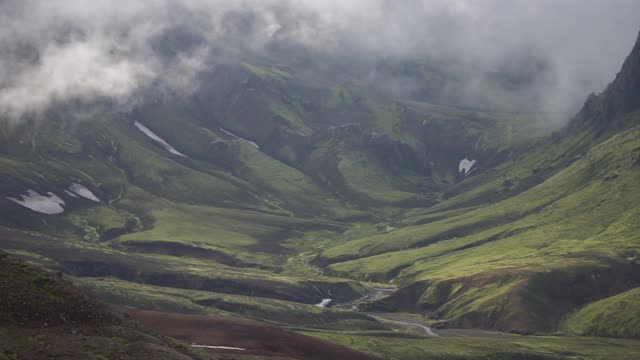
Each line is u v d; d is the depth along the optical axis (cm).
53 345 11925
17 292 12788
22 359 11325
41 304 12812
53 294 13262
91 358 11831
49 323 12600
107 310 13850
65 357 11650
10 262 13512
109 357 12081
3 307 12388
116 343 12644
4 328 12000
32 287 13088
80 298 13550
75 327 12756
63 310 13025
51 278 13650
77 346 12094
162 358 12619
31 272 13488
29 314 12525
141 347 12781
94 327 13012
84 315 13200
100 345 12338
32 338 11944
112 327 13200
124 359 12194
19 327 12200
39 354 11550
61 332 12438
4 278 12962
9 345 11550
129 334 13225
